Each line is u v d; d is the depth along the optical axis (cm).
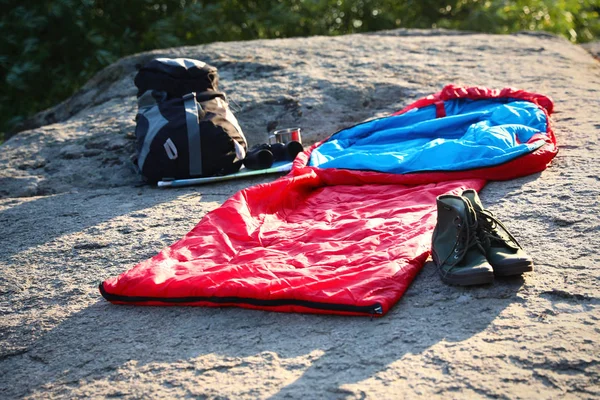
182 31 763
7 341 248
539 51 554
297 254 270
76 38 697
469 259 249
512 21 847
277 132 391
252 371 223
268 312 247
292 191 320
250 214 298
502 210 292
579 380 202
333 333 234
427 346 225
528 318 231
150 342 240
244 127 437
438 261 253
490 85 461
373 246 270
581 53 580
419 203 305
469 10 870
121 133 429
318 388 210
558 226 276
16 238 315
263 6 798
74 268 286
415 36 620
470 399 198
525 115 357
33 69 652
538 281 246
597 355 212
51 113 549
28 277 282
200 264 268
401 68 498
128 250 295
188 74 374
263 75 493
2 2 666
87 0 677
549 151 324
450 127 367
